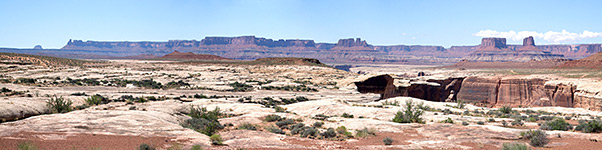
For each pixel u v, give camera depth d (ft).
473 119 135.54
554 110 193.67
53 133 73.67
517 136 90.17
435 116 139.54
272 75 456.45
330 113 153.79
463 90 526.16
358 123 112.78
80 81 322.96
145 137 76.13
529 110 190.19
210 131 93.56
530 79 481.46
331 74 478.18
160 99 212.43
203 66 553.64
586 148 76.02
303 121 121.80
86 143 67.62
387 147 78.84
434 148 79.36
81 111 99.86
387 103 197.57
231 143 77.56
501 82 498.69
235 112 155.43
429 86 367.04
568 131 98.58
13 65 416.05
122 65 545.44
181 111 142.72
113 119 89.10
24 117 98.58
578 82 412.16
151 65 570.05
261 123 118.11
